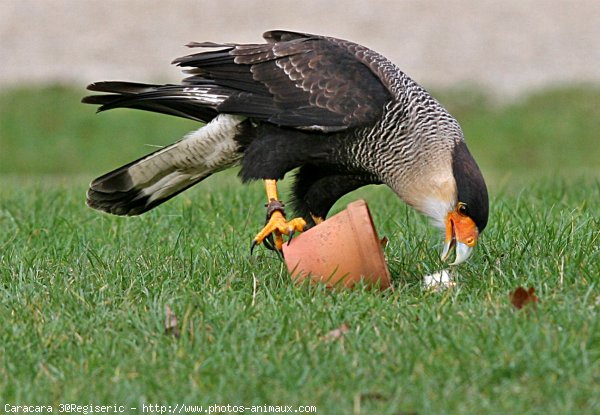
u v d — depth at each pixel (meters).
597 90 33.41
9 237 13.02
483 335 8.47
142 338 8.93
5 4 41.34
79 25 39.19
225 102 11.27
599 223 11.77
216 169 11.98
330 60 11.24
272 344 8.59
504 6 41.06
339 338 8.71
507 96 33.34
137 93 11.62
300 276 10.15
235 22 39.09
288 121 11.04
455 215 10.60
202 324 9.05
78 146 30.28
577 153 30.03
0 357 8.62
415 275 10.81
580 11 40.56
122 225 13.48
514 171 27.47
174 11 40.47
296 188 11.98
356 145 11.06
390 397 7.70
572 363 7.95
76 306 9.70
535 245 11.15
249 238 12.38
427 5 41.06
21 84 33.69
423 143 10.82
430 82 34.22
